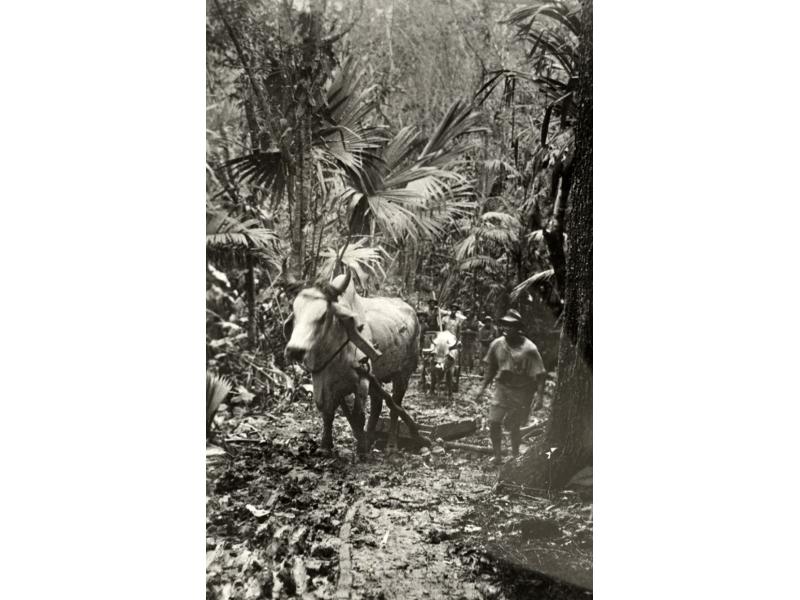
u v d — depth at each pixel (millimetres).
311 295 3668
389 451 3744
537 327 3900
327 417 3680
